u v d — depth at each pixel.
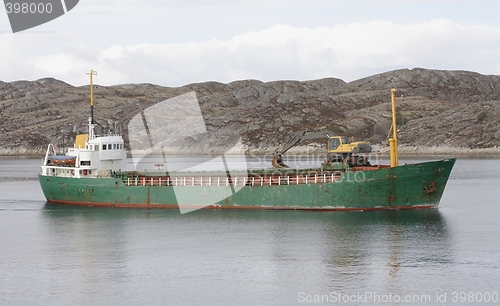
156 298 44.25
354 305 42.75
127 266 52.25
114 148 86.19
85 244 60.66
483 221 69.75
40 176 89.31
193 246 58.56
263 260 53.22
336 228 64.56
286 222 67.94
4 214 80.06
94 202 83.31
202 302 43.38
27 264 53.47
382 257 53.66
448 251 55.66
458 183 121.06
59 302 43.75
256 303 43.09
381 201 71.94
